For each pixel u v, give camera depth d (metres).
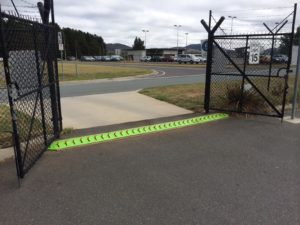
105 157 4.51
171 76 21.94
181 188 3.53
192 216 2.95
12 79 3.70
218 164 4.26
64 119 6.77
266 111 7.35
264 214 2.98
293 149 4.90
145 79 19.08
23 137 4.94
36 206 3.12
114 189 3.50
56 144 4.97
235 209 3.07
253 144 5.14
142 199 3.27
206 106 7.42
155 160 4.39
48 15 4.84
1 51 3.64
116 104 8.59
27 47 4.19
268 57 9.80
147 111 7.65
